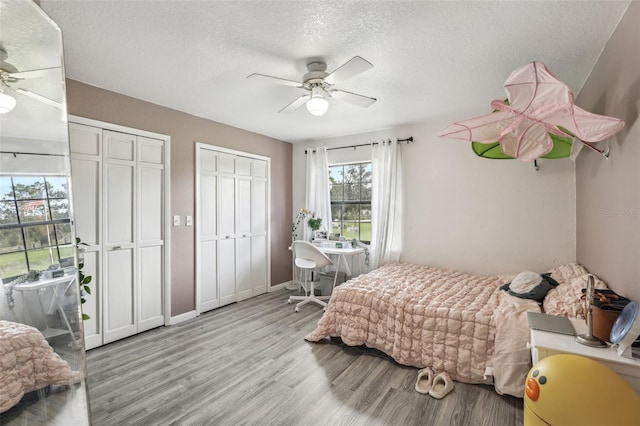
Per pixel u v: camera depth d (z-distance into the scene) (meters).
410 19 1.66
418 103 2.98
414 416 1.76
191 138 3.35
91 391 1.98
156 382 2.09
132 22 1.69
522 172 3.19
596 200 2.12
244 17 1.65
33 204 1.17
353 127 3.90
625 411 1.02
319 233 4.39
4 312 1.08
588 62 2.08
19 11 1.13
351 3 1.53
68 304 1.28
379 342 2.41
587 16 1.59
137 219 2.89
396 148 3.83
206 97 2.85
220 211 3.70
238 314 3.47
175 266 3.20
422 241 3.75
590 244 2.31
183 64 2.20
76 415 1.29
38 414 1.16
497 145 2.42
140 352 2.53
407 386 2.06
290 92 2.74
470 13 1.59
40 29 1.20
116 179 2.74
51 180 1.24
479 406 1.84
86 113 2.53
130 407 1.82
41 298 1.19
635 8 1.41
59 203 1.27
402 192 3.88
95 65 2.21
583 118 1.40
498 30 1.75
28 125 1.16
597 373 1.10
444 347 2.11
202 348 2.61
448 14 1.61
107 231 2.69
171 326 3.11
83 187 2.53
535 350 1.37
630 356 1.22
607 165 1.85
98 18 1.64
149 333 2.92
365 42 1.89
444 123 3.60
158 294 3.08
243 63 2.18
